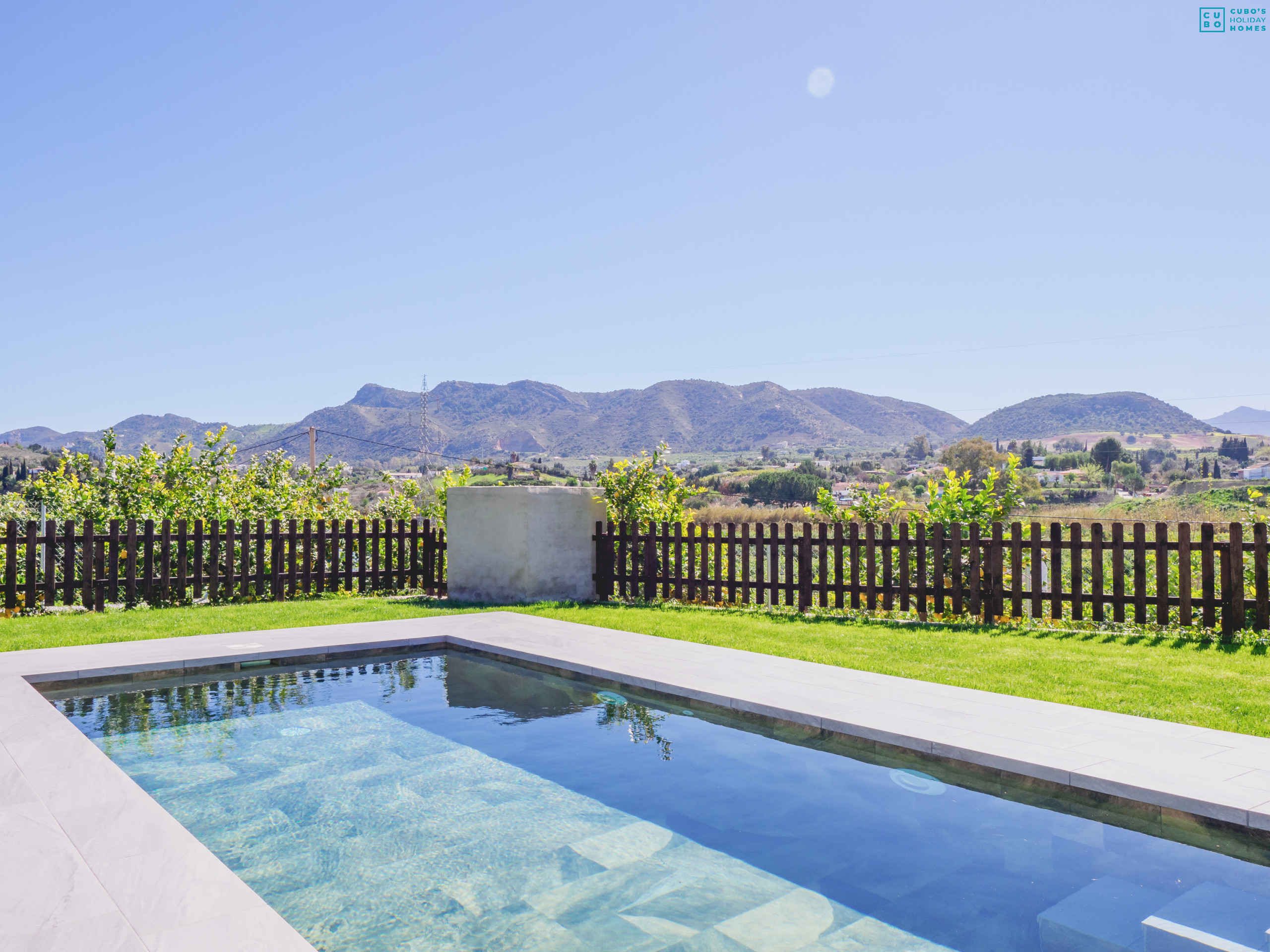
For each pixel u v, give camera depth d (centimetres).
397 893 307
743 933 272
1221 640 737
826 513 1292
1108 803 368
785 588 1013
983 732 447
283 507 1419
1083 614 876
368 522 1247
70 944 229
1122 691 556
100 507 1234
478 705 587
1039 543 856
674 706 571
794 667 634
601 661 659
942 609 919
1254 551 755
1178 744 423
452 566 1146
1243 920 273
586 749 484
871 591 950
